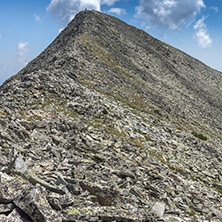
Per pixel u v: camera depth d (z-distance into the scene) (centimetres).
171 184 1822
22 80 3378
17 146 1497
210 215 1538
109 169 1627
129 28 12256
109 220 933
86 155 1814
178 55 12494
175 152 2944
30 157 1441
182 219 1309
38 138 1839
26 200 830
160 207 1318
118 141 2445
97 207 975
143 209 1245
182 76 9862
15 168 1067
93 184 1134
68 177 1231
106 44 7850
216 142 4947
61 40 8738
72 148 1889
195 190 1938
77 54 5600
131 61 7844
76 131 2206
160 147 2889
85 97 3416
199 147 3641
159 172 2009
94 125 2675
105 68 5797
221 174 2873
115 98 4281
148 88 6216
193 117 6150
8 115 2077
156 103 5459
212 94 9688
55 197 942
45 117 2427
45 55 7850
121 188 1412
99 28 9238
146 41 11800
